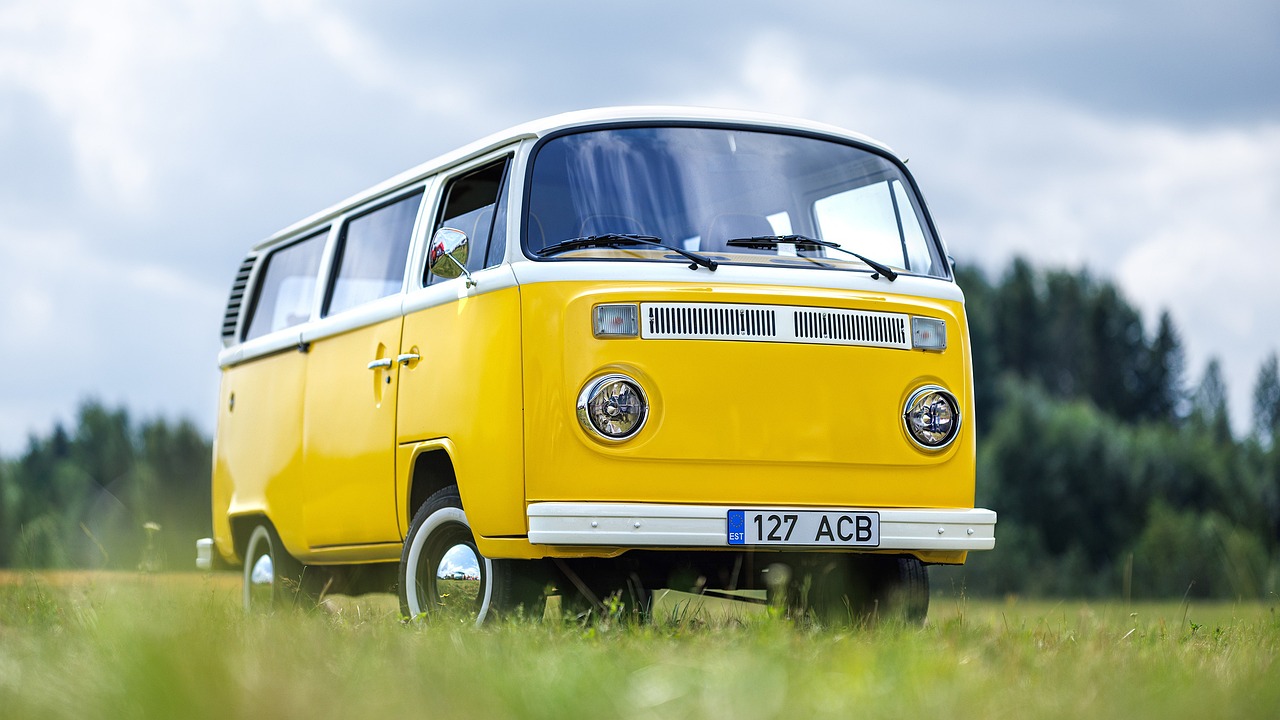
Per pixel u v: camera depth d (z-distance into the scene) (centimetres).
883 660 394
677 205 651
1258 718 349
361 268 782
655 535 597
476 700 318
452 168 711
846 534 625
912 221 705
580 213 637
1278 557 3766
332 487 772
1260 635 584
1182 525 7712
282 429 841
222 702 300
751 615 599
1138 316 11881
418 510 696
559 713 303
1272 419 12606
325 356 792
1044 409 8894
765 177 673
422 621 603
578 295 607
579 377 602
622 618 601
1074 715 333
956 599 667
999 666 427
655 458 605
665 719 300
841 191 690
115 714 304
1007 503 8494
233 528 918
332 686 335
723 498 612
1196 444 8744
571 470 599
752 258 645
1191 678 409
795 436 625
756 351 623
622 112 669
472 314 641
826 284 643
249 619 527
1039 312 11925
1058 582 7956
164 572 716
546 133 648
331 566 859
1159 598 7631
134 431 8762
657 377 608
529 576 639
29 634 483
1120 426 9262
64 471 8138
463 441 638
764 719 299
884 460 641
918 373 654
